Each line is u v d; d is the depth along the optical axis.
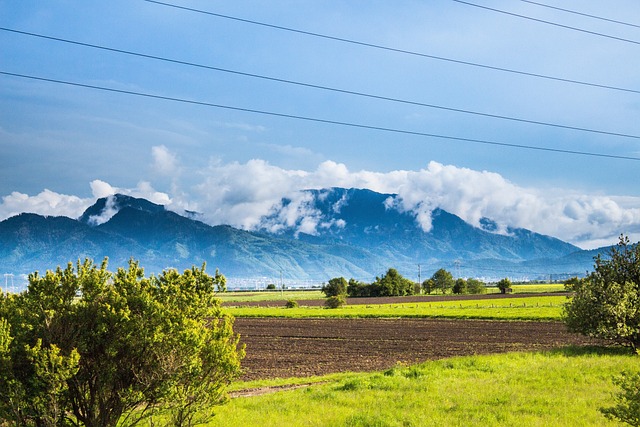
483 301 134.62
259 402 23.39
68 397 13.34
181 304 14.55
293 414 20.31
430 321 80.94
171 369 13.73
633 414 12.37
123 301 13.84
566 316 39.50
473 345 50.91
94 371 13.66
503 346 49.19
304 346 53.44
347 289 184.38
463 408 20.30
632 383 12.59
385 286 181.88
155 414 14.18
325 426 18.27
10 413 12.41
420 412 19.70
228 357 14.36
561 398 21.36
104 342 13.59
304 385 30.36
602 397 21.41
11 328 13.02
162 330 13.68
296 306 129.50
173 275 15.07
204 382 14.41
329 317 92.69
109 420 13.78
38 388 12.51
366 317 91.06
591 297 37.09
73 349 12.77
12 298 13.73
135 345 13.62
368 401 22.08
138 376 13.80
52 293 13.59
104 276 14.40
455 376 27.97
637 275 37.16
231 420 19.53
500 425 17.70
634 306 35.00
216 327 14.69
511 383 25.02
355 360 42.97
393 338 59.34
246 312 104.75
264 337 62.84
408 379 27.27
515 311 89.81
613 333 35.09
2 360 12.31
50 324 13.32
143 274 14.92
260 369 39.03
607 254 38.38
